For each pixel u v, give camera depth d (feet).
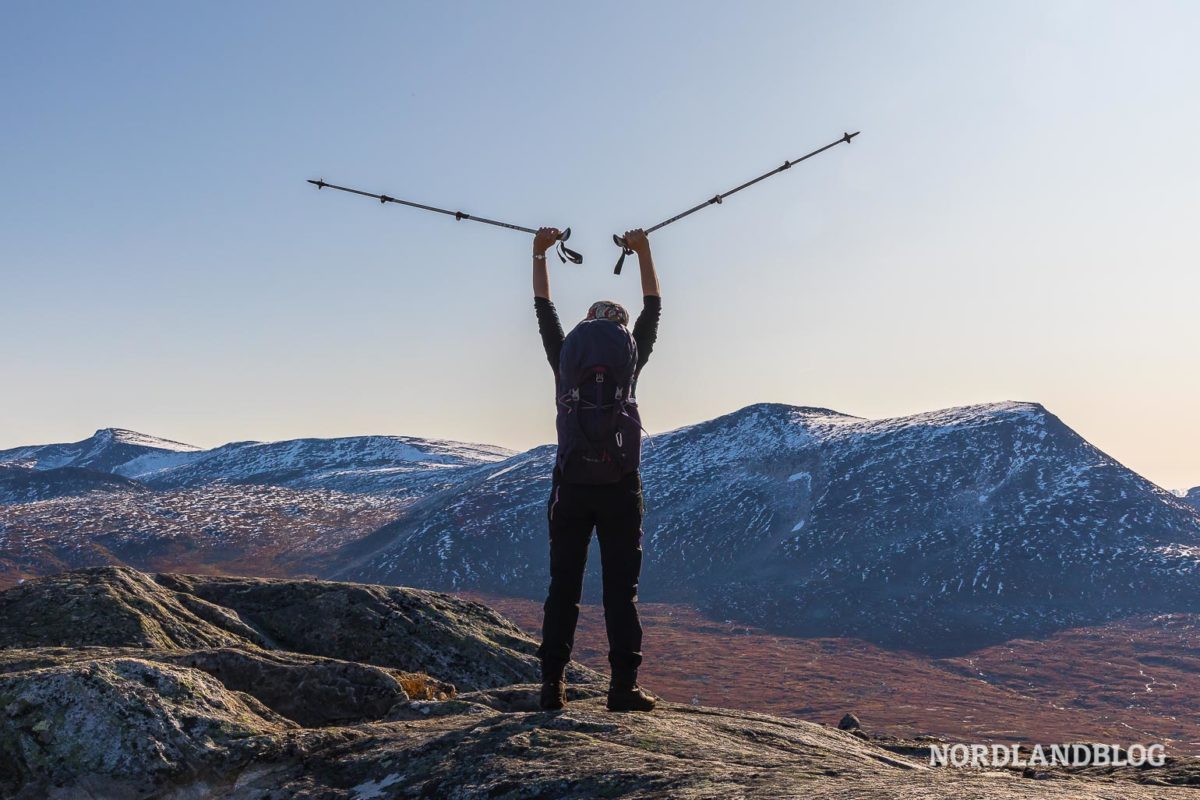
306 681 27.45
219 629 39.29
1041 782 13.85
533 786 15.92
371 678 27.99
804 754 19.33
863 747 23.56
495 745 18.35
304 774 19.70
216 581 43.98
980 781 13.65
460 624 43.96
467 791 16.49
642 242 22.74
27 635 35.01
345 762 19.69
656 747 17.80
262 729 21.34
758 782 14.33
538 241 22.91
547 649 21.77
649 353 22.16
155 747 20.02
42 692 20.93
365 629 41.57
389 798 17.39
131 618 36.14
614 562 21.44
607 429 20.18
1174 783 18.98
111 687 21.03
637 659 21.85
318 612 42.47
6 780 19.94
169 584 42.83
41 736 20.30
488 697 26.08
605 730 18.84
